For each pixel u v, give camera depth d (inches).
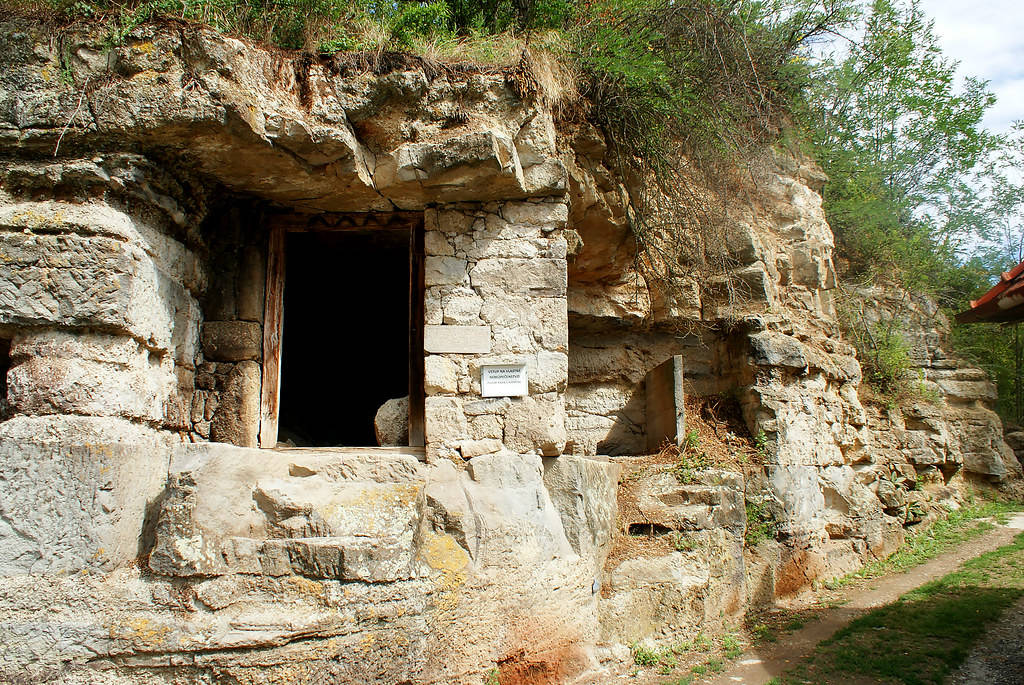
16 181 185.6
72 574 166.9
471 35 264.8
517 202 230.7
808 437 350.9
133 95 184.9
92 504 170.2
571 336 357.1
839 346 406.9
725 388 356.5
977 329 644.1
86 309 176.2
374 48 218.1
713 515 282.4
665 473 292.4
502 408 220.7
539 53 249.6
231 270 236.1
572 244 264.4
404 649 176.9
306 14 236.8
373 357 424.8
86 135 185.6
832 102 592.4
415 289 240.2
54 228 178.9
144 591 166.2
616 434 351.9
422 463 212.7
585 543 231.8
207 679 161.9
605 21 293.1
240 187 221.8
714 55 334.3
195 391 226.5
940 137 664.4
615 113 281.3
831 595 324.8
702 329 362.0
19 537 166.1
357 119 209.3
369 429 413.4
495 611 198.8
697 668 233.6
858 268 540.4
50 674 158.9
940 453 472.1
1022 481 526.6
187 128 186.9
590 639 228.5
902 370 491.8
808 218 421.1
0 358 196.1
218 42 187.3
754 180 374.0
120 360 181.3
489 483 214.2
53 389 173.9
